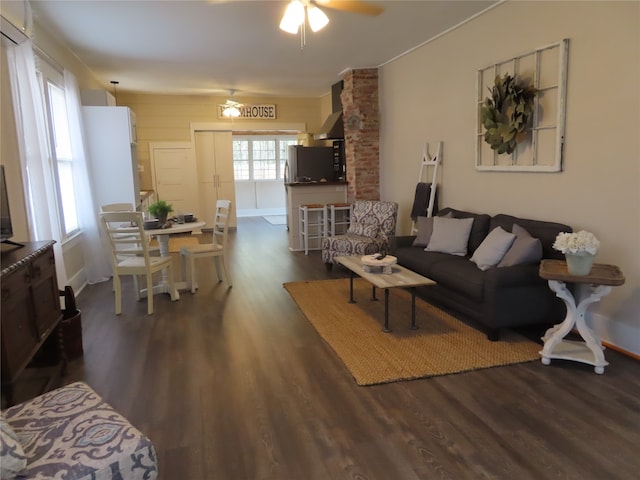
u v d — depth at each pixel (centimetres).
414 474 194
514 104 380
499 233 362
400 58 591
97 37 473
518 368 290
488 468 197
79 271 506
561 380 273
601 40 310
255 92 855
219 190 938
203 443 218
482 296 331
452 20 450
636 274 299
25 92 361
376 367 293
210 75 685
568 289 311
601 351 283
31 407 175
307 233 670
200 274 559
